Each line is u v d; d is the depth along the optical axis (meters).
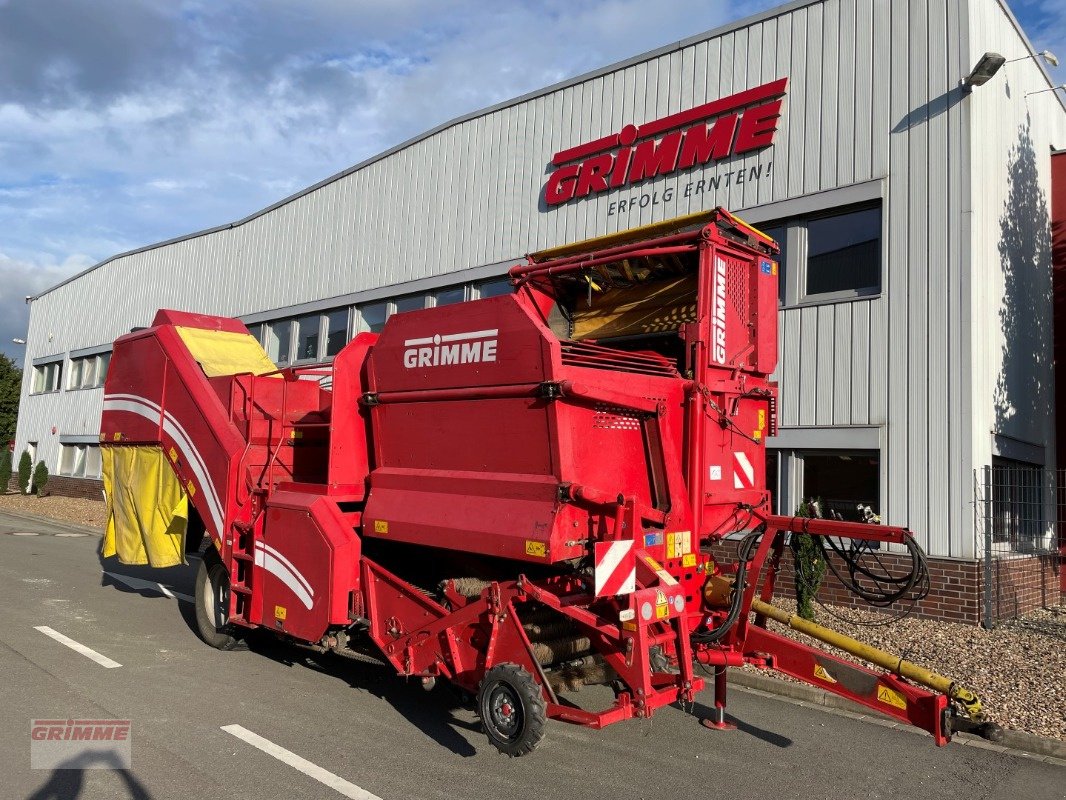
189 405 7.60
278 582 6.23
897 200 9.80
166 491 7.94
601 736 5.50
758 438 6.00
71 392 28.31
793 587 9.97
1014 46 11.02
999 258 10.30
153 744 4.92
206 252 22.22
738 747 5.36
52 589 10.22
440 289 15.52
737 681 6.91
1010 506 10.15
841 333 10.12
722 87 11.50
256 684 6.34
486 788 4.47
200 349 8.00
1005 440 10.11
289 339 19.31
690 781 4.72
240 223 20.98
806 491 10.41
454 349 5.36
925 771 5.04
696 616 5.34
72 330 28.97
